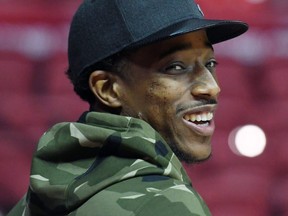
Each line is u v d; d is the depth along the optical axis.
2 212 9.84
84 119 2.94
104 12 3.01
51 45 11.32
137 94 2.97
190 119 2.97
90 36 3.03
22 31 11.30
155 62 2.94
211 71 3.06
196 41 2.98
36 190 2.84
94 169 2.78
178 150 2.98
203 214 2.61
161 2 2.97
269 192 9.98
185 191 2.65
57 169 2.86
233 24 3.14
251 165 10.25
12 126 10.60
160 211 2.59
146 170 2.72
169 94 2.94
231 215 9.73
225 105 11.01
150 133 2.83
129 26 2.95
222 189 9.88
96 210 2.67
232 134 10.62
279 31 11.62
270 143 10.62
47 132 2.95
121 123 2.85
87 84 3.08
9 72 11.09
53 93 11.01
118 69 2.98
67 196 2.76
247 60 11.47
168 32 2.89
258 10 11.89
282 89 11.30
